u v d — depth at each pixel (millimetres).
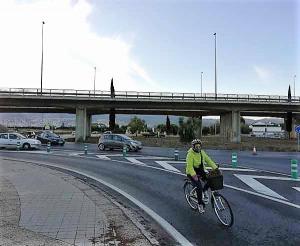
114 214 9469
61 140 48531
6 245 6723
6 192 12297
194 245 7301
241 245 7297
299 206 10859
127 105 63969
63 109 69750
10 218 8781
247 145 50562
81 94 61375
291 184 15086
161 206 11023
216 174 9266
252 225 8781
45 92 60156
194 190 10172
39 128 113312
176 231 8305
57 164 23250
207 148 44844
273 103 66625
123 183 15672
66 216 9055
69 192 12461
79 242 7047
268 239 7676
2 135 37750
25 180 15172
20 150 36531
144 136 91750
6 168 19625
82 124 62906
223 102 65375
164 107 65312
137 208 10758
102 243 7027
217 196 9133
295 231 8258
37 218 8805
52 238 7230
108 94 62125
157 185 15117
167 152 35094
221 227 8641
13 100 60688
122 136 37125
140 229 8102
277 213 9984
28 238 7184
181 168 20984
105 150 37312
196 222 9117
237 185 14812
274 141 68625
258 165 23266
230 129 68500
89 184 14484
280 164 24031
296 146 48719
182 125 56375
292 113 82375
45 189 13000
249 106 67375
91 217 8992
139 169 20578
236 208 10609
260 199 11922
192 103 65000
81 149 39000
